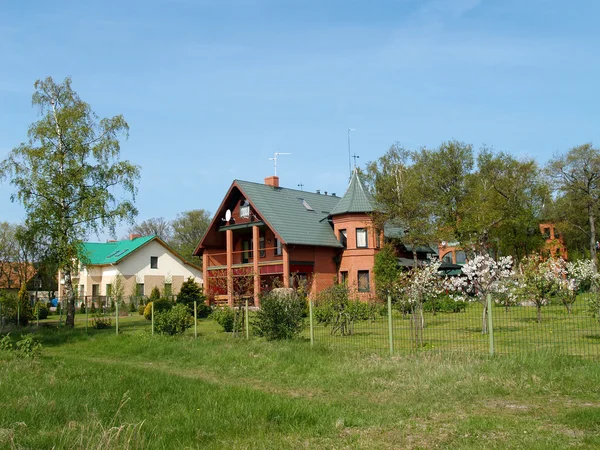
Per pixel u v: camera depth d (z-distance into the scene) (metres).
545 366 11.01
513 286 19.27
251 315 21.25
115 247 54.66
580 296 21.78
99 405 9.14
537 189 47.88
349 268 37.91
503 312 25.84
